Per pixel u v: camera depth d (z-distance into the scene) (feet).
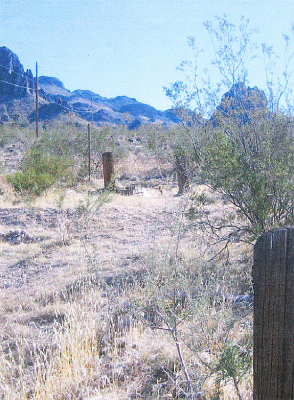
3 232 31.30
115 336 14.79
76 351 13.16
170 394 11.34
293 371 6.34
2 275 23.22
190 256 20.77
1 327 16.33
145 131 154.81
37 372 12.90
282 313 6.37
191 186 21.31
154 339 14.17
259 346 6.56
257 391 6.61
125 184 70.08
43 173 54.90
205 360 11.89
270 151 20.56
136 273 20.65
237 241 21.99
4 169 62.08
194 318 13.33
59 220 32.71
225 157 20.04
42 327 16.26
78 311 16.56
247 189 20.45
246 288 17.75
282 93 22.45
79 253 26.32
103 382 12.18
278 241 6.34
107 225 32.50
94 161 92.58
